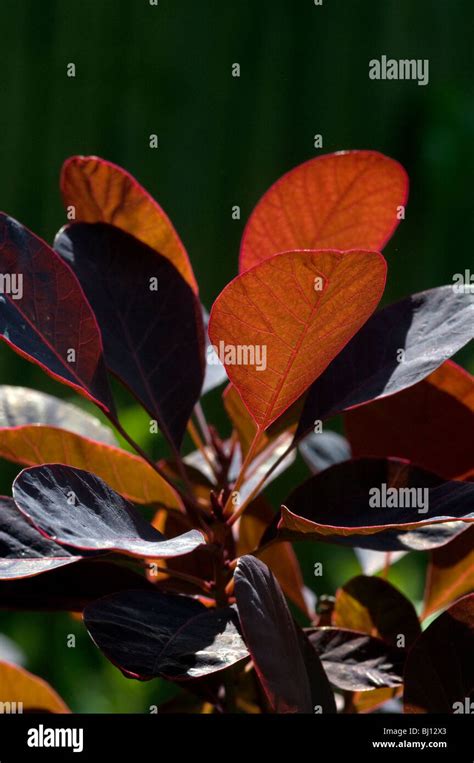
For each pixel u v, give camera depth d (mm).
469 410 633
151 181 1536
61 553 593
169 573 606
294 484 1479
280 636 560
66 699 1155
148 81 1533
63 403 683
